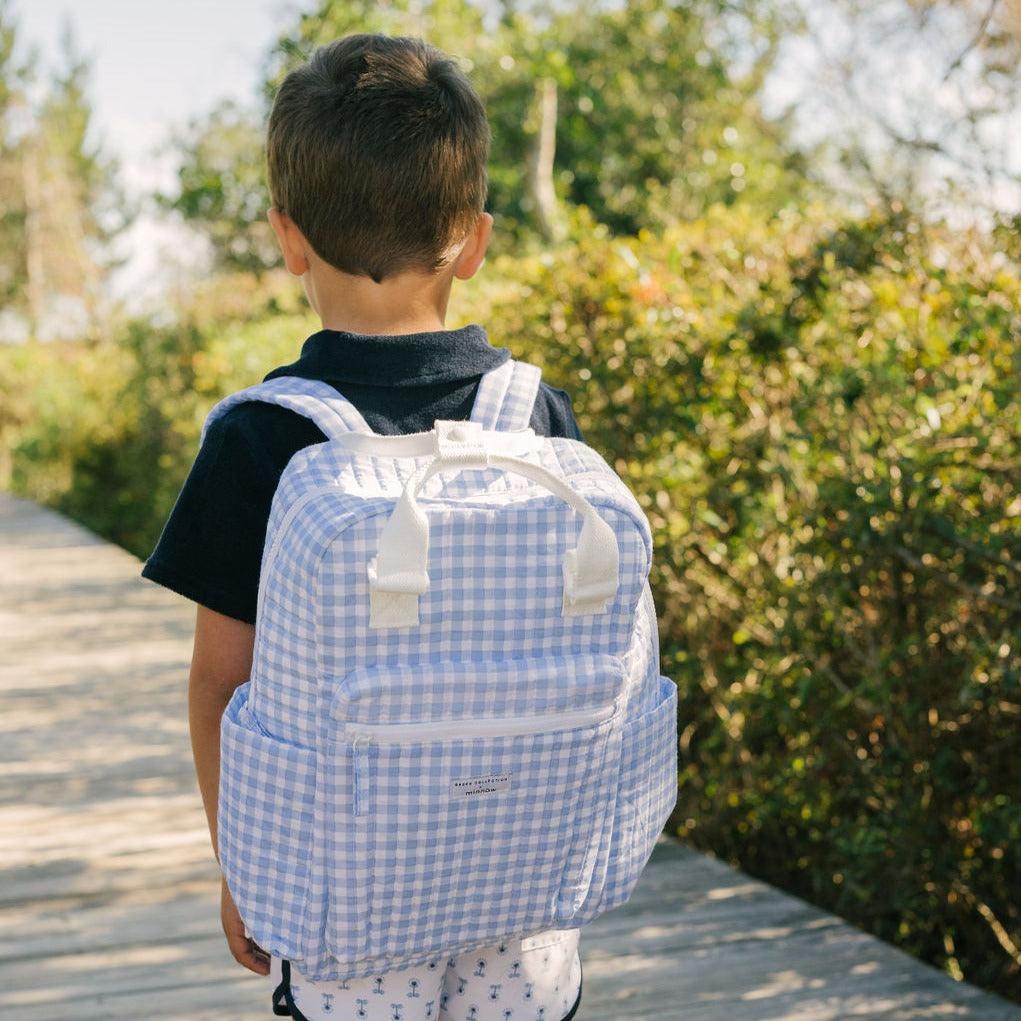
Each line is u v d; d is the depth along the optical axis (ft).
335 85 4.25
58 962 9.63
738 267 14.24
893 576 10.54
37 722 16.46
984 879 10.87
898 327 11.58
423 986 4.28
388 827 3.77
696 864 11.57
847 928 10.12
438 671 3.72
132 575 27.50
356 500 3.76
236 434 4.25
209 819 4.55
